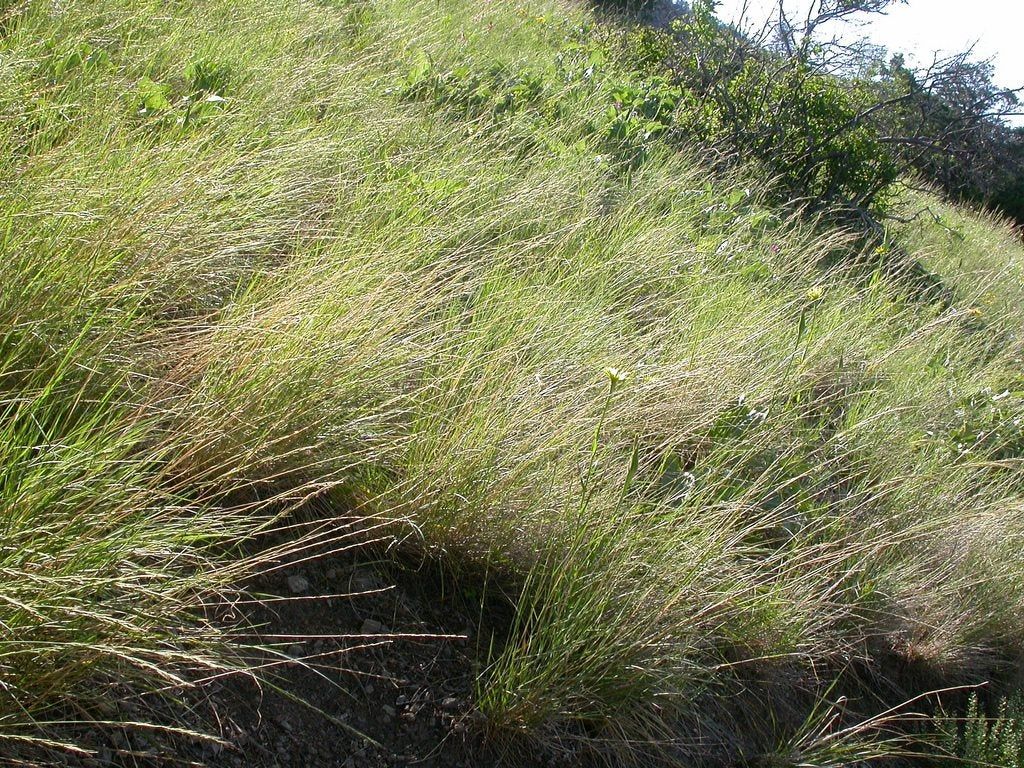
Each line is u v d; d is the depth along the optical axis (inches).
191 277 120.0
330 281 120.8
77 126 144.9
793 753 129.6
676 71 372.2
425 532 115.7
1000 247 479.2
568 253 192.1
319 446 107.4
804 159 349.4
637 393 138.3
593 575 113.0
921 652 163.8
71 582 74.2
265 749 91.7
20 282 100.2
